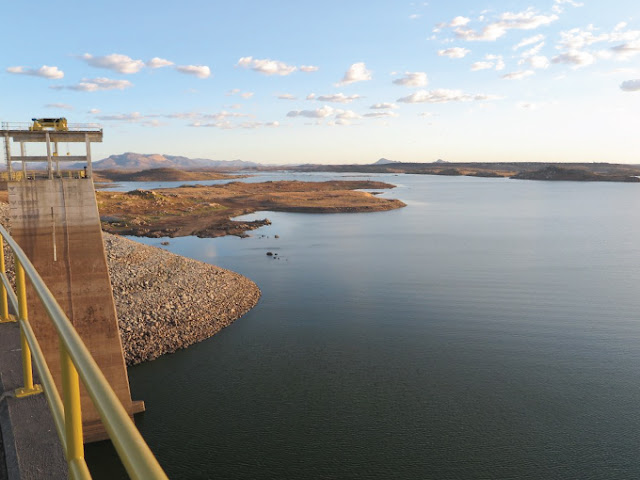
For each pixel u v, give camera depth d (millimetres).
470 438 26609
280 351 38812
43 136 26484
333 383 33219
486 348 39625
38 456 4180
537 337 42219
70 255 26406
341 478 23531
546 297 54688
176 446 26141
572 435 26828
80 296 26594
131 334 38875
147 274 50062
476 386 32781
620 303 52281
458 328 44531
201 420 28562
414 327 44781
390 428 27625
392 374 34656
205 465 24609
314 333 42969
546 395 31484
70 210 26344
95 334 27016
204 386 32688
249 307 50312
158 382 33250
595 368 35781
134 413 29047
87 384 1766
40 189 25828
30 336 4570
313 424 28094
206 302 48000
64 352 2396
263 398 31125
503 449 25594
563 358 37625
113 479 23312
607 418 28625
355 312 49344
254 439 26703
